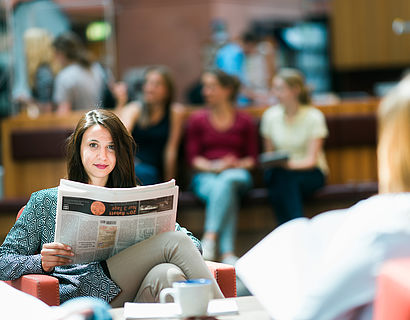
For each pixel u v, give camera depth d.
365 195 5.77
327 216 1.77
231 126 5.68
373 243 1.56
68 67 6.36
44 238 2.87
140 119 5.73
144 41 10.27
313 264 1.73
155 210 2.67
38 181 6.07
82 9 6.68
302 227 1.80
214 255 5.16
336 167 6.20
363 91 9.56
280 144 5.75
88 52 6.73
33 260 2.71
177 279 2.54
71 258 2.67
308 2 9.46
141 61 10.27
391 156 1.58
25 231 2.87
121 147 2.88
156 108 5.75
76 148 2.88
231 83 5.63
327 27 9.45
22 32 6.29
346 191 5.75
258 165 5.63
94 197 2.56
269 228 5.79
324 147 6.15
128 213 2.62
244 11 9.83
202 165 5.58
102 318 1.90
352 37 9.38
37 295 2.59
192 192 5.70
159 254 2.66
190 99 8.25
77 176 2.91
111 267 2.71
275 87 5.76
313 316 1.64
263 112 6.12
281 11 9.61
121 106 6.34
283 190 5.51
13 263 2.72
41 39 6.32
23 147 6.00
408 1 9.22
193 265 2.62
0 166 6.05
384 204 1.58
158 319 2.13
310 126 5.71
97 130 2.84
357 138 6.16
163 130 5.74
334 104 6.21
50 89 6.32
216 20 9.96
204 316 2.14
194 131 5.71
